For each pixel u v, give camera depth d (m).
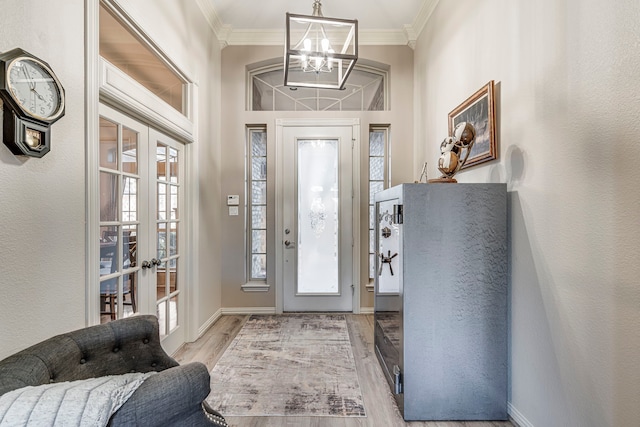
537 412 1.58
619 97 1.15
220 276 3.66
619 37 1.15
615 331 1.18
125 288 2.06
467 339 1.81
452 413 1.81
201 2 2.99
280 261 3.70
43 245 1.35
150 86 2.48
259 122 3.71
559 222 1.44
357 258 3.71
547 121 1.51
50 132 1.35
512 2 1.78
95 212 1.63
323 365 2.45
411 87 3.73
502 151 1.89
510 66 1.80
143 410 0.83
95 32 1.64
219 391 2.09
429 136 3.20
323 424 1.78
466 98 2.38
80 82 1.55
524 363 1.68
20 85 1.19
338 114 3.73
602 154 1.23
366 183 3.73
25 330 1.27
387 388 2.13
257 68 3.85
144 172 2.24
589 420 1.28
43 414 0.72
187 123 2.73
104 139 1.87
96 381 0.87
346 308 3.74
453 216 1.81
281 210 3.71
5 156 1.19
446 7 2.75
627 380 1.14
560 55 1.43
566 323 1.40
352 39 2.16
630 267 1.12
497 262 1.81
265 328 3.23
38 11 1.32
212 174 3.39
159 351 1.44
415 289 1.80
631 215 1.12
